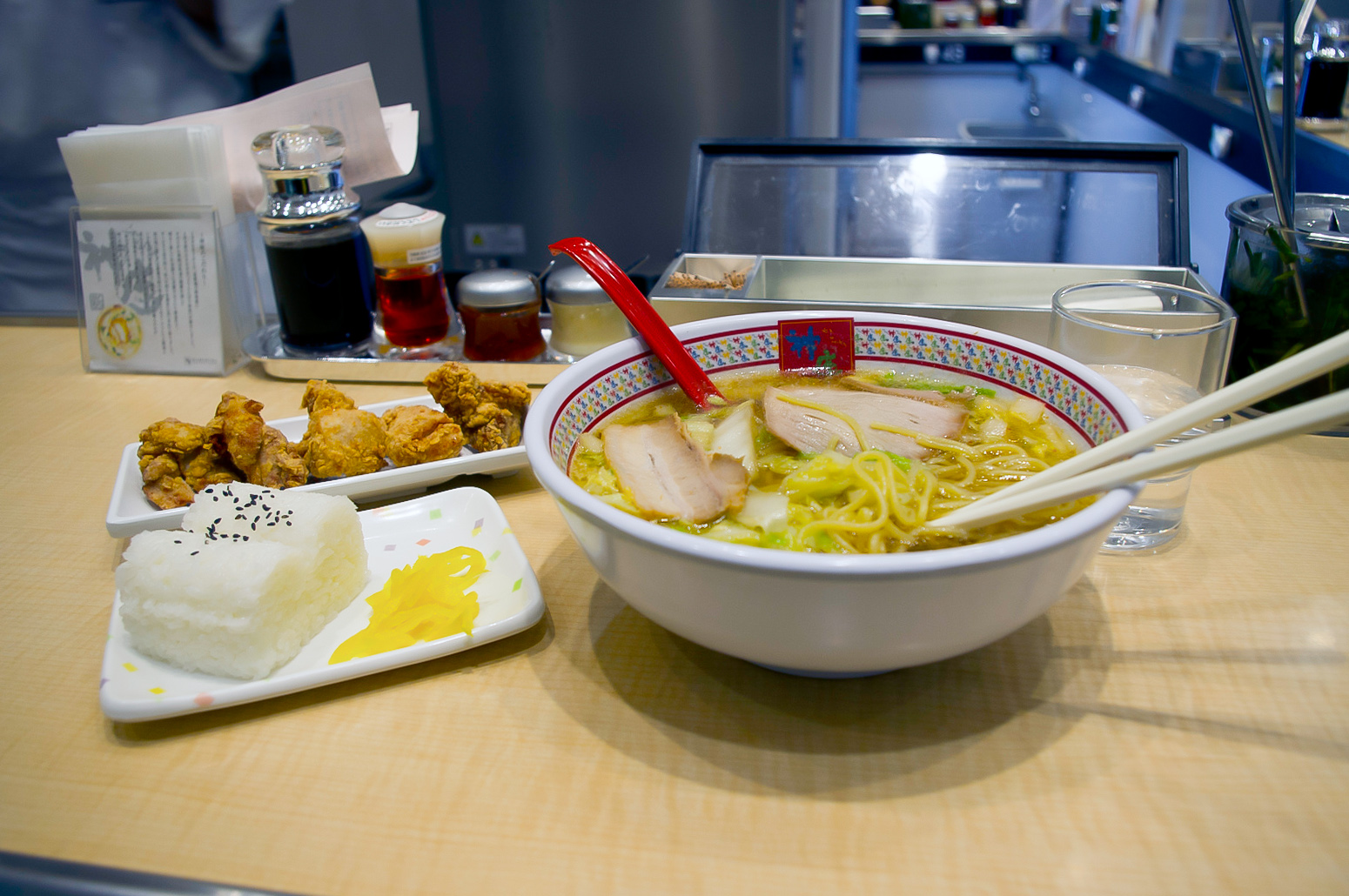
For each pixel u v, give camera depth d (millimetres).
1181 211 1520
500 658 851
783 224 1700
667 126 2881
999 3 5883
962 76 5508
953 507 850
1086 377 880
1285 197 1136
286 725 771
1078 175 1610
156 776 721
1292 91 1092
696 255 1561
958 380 1033
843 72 2992
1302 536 997
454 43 2812
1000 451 919
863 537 806
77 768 730
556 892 612
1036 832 646
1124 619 874
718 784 696
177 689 789
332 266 1554
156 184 1521
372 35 2801
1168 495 960
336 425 1134
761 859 631
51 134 2641
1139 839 639
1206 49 3271
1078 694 778
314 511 880
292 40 2785
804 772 704
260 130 1615
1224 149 2934
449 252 3152
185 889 615
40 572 1014
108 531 1033
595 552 702
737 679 813
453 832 662
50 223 2697
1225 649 828
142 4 2611
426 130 2947
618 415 1007
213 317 1551
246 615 776
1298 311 1174
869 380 1076
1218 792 676
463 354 1597
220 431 1147
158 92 2719
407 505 1070
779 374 1103
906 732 743
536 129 2920
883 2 6031
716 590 628
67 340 1780
